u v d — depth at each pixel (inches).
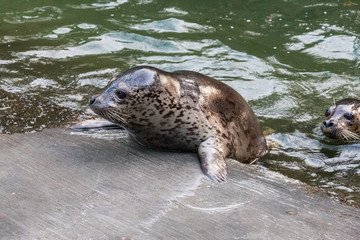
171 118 281.6
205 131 285.3
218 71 418.9
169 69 415.5
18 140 291.7
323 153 346.0
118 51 439.8
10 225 218.2
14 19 490.0
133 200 237.1
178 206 233.3
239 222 222.7
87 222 221.0
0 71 395.9
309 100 397.1
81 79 393.4
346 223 225.3
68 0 533.3
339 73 428.8
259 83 410.0
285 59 442.0
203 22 494.6
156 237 211.9
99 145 289.4
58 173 258.7
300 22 502.0
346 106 382.9
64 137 298.2
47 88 376.2
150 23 488.1
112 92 276.8
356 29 490.0
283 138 356.8
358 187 306.5
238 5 533.6
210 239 211.3
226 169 265.3
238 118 307.6
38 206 231.3
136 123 281.6
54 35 462.0
